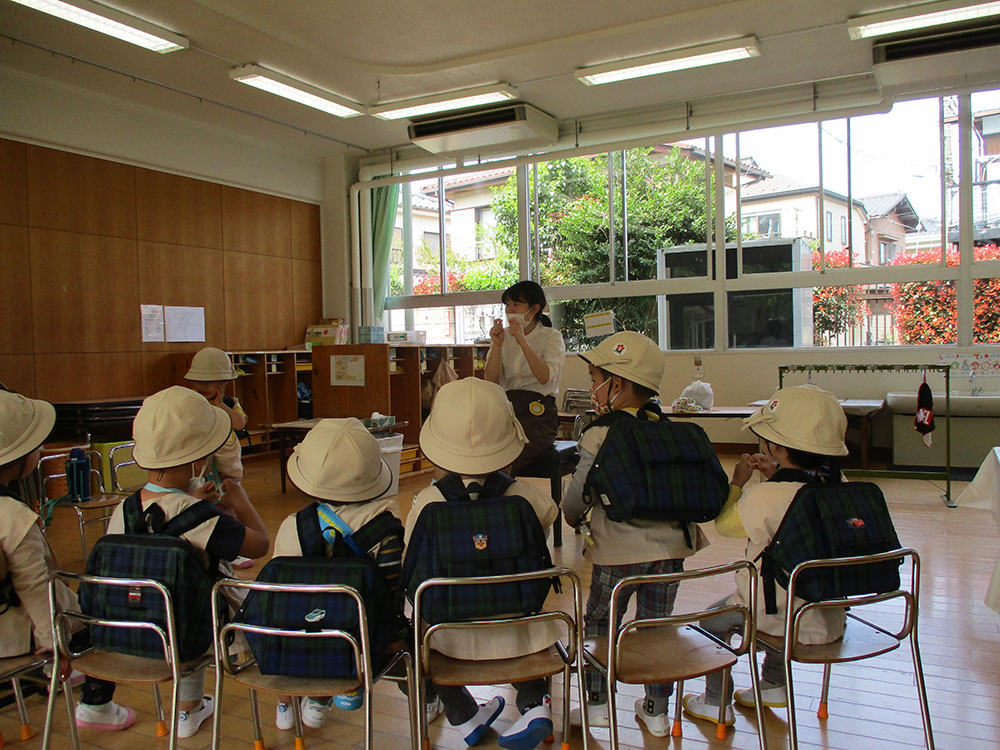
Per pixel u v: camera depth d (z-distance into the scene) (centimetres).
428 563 163
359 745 210
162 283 711
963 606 313
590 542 206
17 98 593
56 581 185
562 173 838
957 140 670
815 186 728
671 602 207
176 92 654
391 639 168
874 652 179
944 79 655
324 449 174
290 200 855
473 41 563
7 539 178
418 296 920
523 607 164
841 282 717
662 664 173
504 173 866
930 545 405
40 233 612
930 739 186
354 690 162
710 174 767
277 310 834
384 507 180
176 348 724
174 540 173
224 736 217
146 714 234
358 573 161
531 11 514
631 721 221
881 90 648
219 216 769
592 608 215
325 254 898
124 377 677
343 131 783
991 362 656
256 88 642
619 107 739
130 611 173
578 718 220
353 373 646
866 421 631
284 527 180
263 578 166
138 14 502
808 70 645
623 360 209
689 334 789
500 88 644
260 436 751
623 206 812
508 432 179
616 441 194
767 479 205
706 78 662
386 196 911
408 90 661
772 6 511
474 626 161
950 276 674
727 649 183
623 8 512
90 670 178
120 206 674
